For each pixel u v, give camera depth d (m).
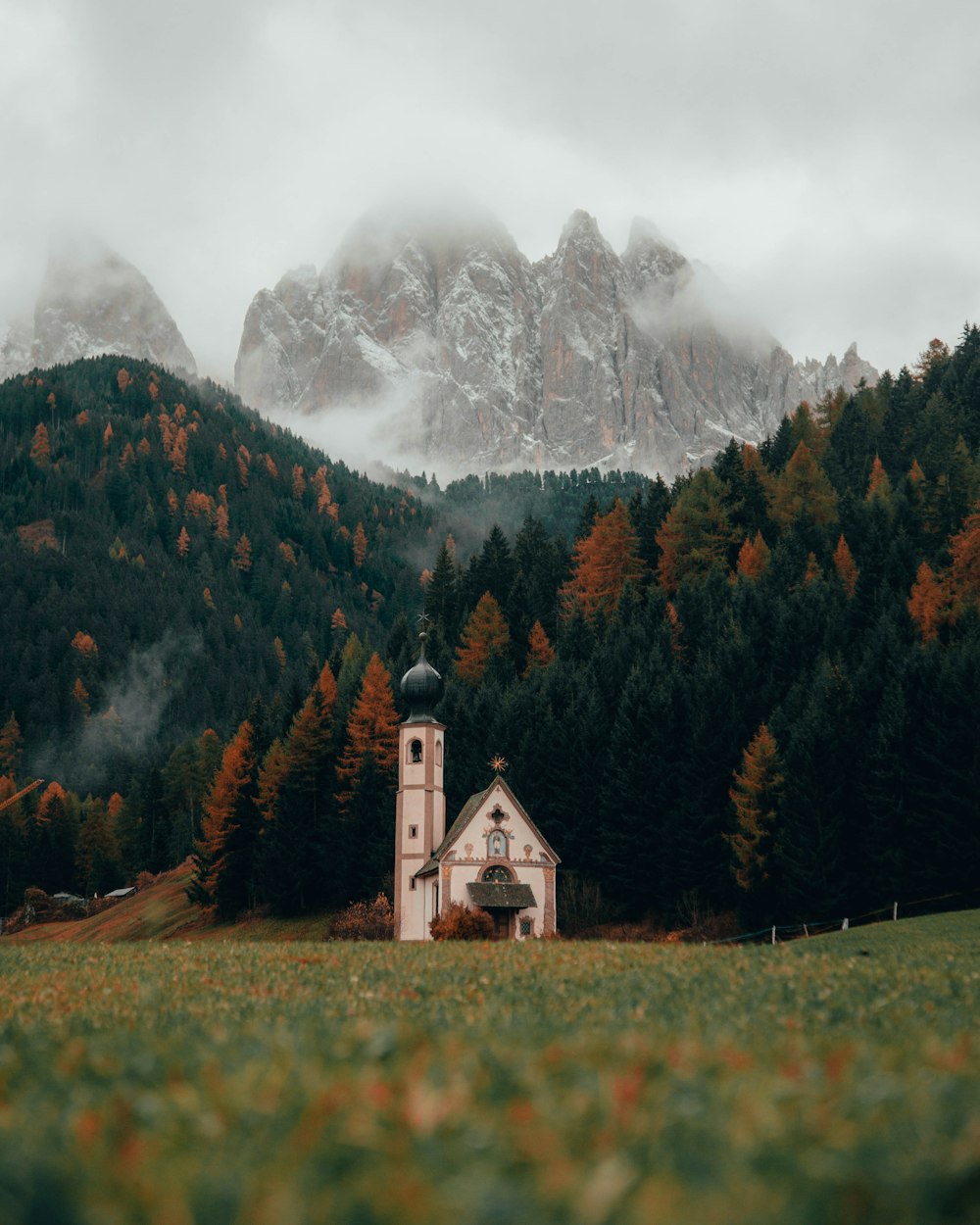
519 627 132.12
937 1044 12.62
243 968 26.91
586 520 159.50
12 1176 7.85
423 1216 7.18
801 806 75.31
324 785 104.31
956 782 74.00
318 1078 10.30
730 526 141.50
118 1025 16.86
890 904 73.31
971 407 178.38
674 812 83.00
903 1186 7.77
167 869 164.75
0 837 158.50
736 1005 16.70
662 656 105.06
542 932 76.50
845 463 168.38
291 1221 7.08
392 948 33.19
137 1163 8.02
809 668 95.00
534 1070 10.48
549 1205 7.29
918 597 100.19
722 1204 7.29
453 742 103.00
